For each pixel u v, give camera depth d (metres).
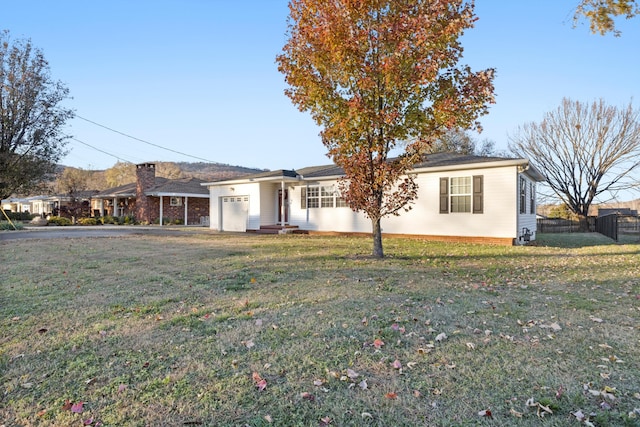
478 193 13.32
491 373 2.83
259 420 2.27
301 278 6.38
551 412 2.30
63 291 5.63
